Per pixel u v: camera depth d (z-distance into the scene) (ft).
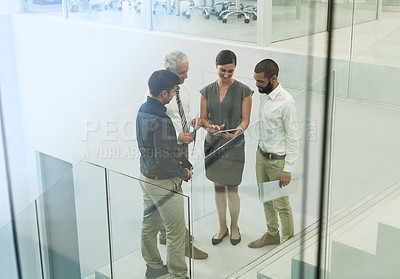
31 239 5.89
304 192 4.50
